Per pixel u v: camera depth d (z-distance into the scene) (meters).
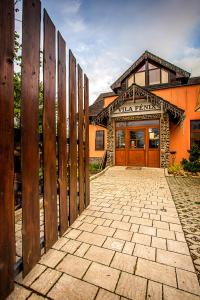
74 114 2.88
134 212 3.42
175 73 11.44
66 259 1.95
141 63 12.23
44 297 1.46
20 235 2.53
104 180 6.79
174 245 2.26
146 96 9.14
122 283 1.61
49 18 2.04
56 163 2.29
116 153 10.55
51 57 2.10
